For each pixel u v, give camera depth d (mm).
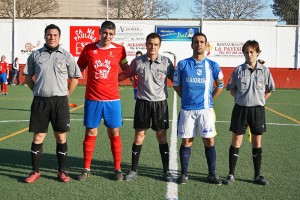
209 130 4703
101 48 4898
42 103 4684
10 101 14680
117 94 4980
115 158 4977
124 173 5199
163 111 4945
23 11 35000
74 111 11789
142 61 4902
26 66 4750
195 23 25234
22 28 25531
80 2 35062
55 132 4816
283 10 27156
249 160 5949
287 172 5293
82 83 24922
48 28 4660
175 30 25312
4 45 25656
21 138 7477
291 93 20609
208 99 4738
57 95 4703
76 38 25297
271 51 25188
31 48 25641
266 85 4797
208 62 4777
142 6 31672
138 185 4652
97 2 34969
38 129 4715
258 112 4738
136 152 4992
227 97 17406
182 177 4746
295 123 9906
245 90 4719
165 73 4930
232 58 25297
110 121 4914
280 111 12625
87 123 4910
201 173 5215
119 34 25531
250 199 4199
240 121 4766
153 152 6426
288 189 4562
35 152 4789
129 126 9055
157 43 4832
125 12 32031
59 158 4832
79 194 4297
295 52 25125
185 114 4762
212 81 4777
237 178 4996
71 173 5168
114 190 4453
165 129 4996
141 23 25422
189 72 4707
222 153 6410
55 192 4359
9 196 4211
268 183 4770
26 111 11781
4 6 34625
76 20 25234
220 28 25156
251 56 4695
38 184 4648
